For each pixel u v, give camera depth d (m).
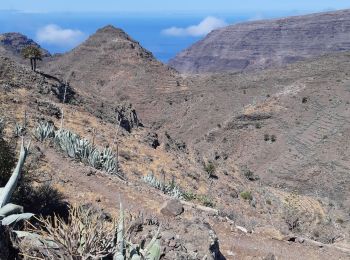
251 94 150.62
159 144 47.06
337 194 84.81
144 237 9.64
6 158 11.09
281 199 45.16
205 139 129.12
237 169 61.94
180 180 32.56
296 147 106.94
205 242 11.06
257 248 14.82
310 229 27.98
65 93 48.88
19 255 6.15
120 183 17.28
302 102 126.19
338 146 99.75
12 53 190.75
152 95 175.38
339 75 138.62
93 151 20.81
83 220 6.96
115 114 54.78
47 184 13.38
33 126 26.72
